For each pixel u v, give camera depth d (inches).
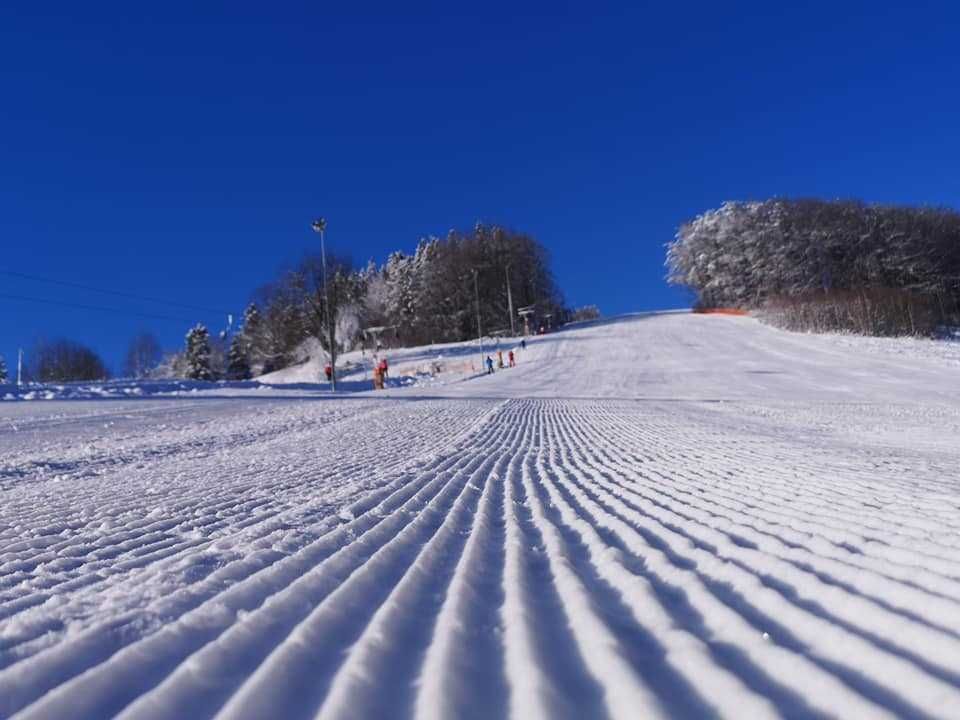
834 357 1920.5
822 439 499.5
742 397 1231.5
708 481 271.6
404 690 78.7
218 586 130.3
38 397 1091.9
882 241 3565.5
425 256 4549.7
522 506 230.8
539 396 1285.7
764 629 94.9
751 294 4001.0
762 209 4013.3
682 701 72.2
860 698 70.3
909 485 232.8
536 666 83.0
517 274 4345.5
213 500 261.3
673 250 4505.4
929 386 1315.2
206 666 87.2
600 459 387.5
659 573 128.3
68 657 93.0
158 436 609.0
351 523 196.1
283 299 3068.4
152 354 3713.1
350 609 111.9
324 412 858.1
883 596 107.5
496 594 120.4
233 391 1368.1
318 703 76.1
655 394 1346.0
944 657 81.5
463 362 2598.4
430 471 335.0
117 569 152.4
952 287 3484.3
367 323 3870.6
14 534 209.0
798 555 137.3
